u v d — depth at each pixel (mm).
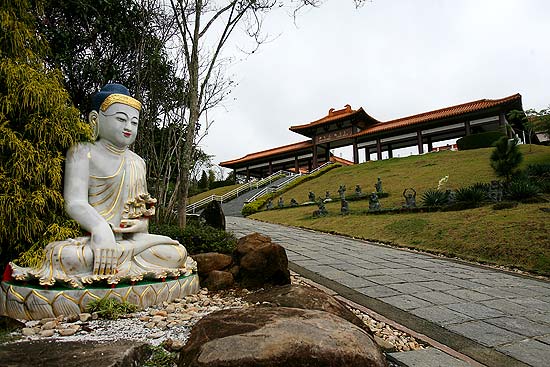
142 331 3561
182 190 8273
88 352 2824
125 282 4301
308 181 31812
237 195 32125
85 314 3803
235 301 4824
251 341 2805
